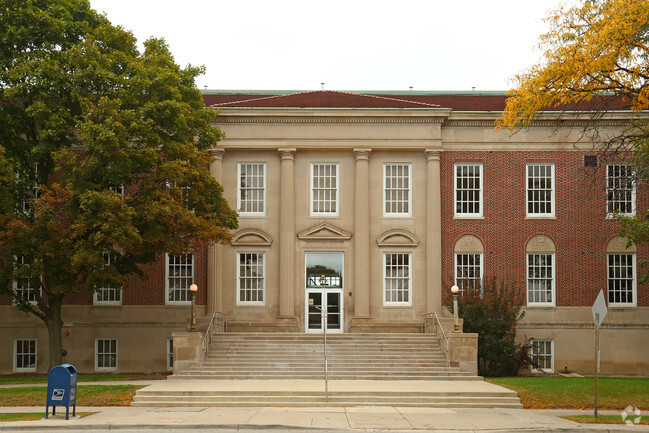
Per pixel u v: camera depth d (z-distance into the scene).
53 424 18.70
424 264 38.72
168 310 38.34
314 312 38.56
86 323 38.16
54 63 29.53
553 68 24.39
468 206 39.28
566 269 38.75
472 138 39.47
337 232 38.66
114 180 29.59
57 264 29.53
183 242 30.98
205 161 32.41
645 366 37.97
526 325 38.25
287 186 38.72
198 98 33.72
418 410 22.67
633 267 38.62
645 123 29.38
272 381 28.28
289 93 47.16
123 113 28.91
